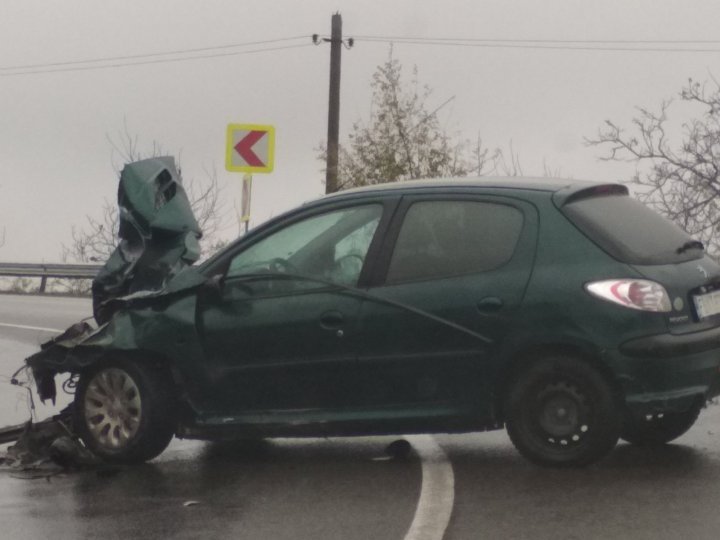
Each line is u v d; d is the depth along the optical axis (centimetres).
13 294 3164
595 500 761
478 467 873
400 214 892
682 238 888
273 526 724
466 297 858
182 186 1024
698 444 934
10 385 1397
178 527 726
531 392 848
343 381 883
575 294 834
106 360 935
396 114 2953
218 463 925
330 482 841
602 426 832
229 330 907
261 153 2052
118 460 924
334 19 3200
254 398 906
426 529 704
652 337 820
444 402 864
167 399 924
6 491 840
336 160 2950
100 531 721
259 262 917
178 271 973
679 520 709
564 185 882
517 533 692
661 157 2377
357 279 887
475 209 879
